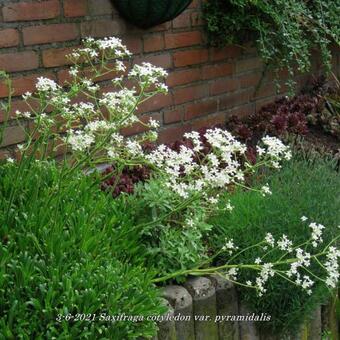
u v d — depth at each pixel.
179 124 3.14
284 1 3.15
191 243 1.95
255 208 2.11
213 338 1.97
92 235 1.82
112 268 1.67
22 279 1.55
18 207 1.88
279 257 1.99
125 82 2.82
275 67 3.46
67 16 2.53
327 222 2.09
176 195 1.98
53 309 1.50
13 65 2.37
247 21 3.19
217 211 2.10
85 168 2.45
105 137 1.91
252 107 3.64
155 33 2.93
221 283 1.97
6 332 1.44
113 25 2.72
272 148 1.85
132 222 1.96
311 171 2.39
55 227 1.73
